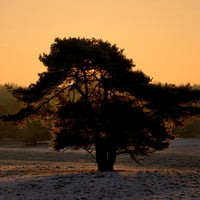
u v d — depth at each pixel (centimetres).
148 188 5825
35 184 6412
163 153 16500
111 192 5712
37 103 8231
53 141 8075
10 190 6184
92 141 7900
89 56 7512
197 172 7500
